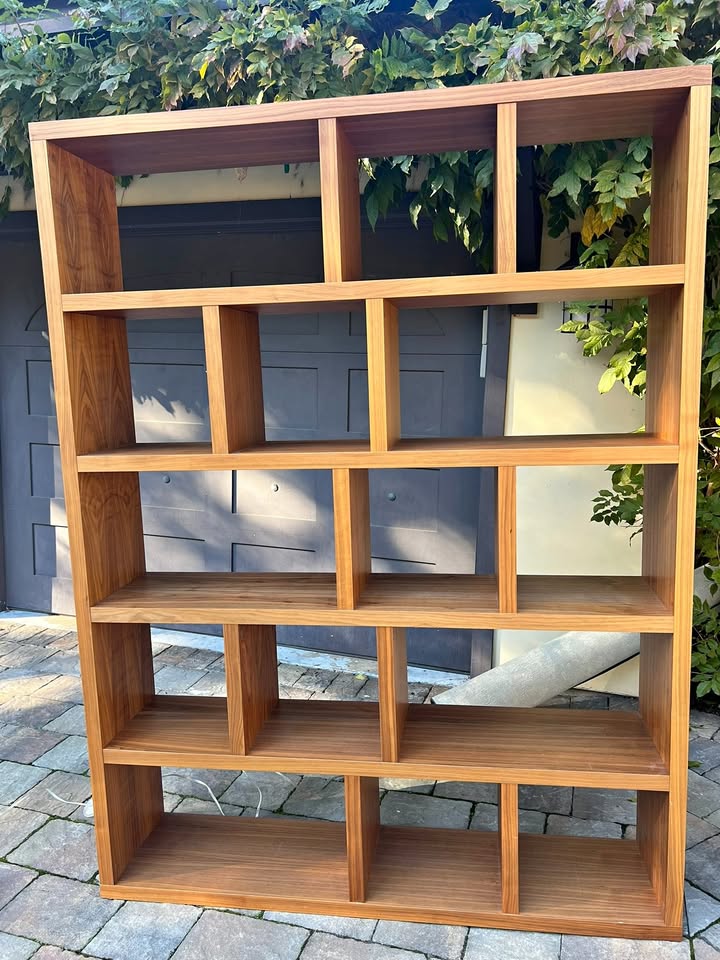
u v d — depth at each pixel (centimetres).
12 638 413
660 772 191
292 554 392
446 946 198
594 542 331
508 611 188
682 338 174
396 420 207
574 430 326
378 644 195
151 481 412
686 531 180
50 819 254
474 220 304
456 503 361
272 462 191
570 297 195
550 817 254
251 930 205
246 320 212
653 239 204
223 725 222
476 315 347
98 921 208
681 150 174
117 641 219
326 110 177
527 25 253
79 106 304
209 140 192
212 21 274
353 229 202
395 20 274
